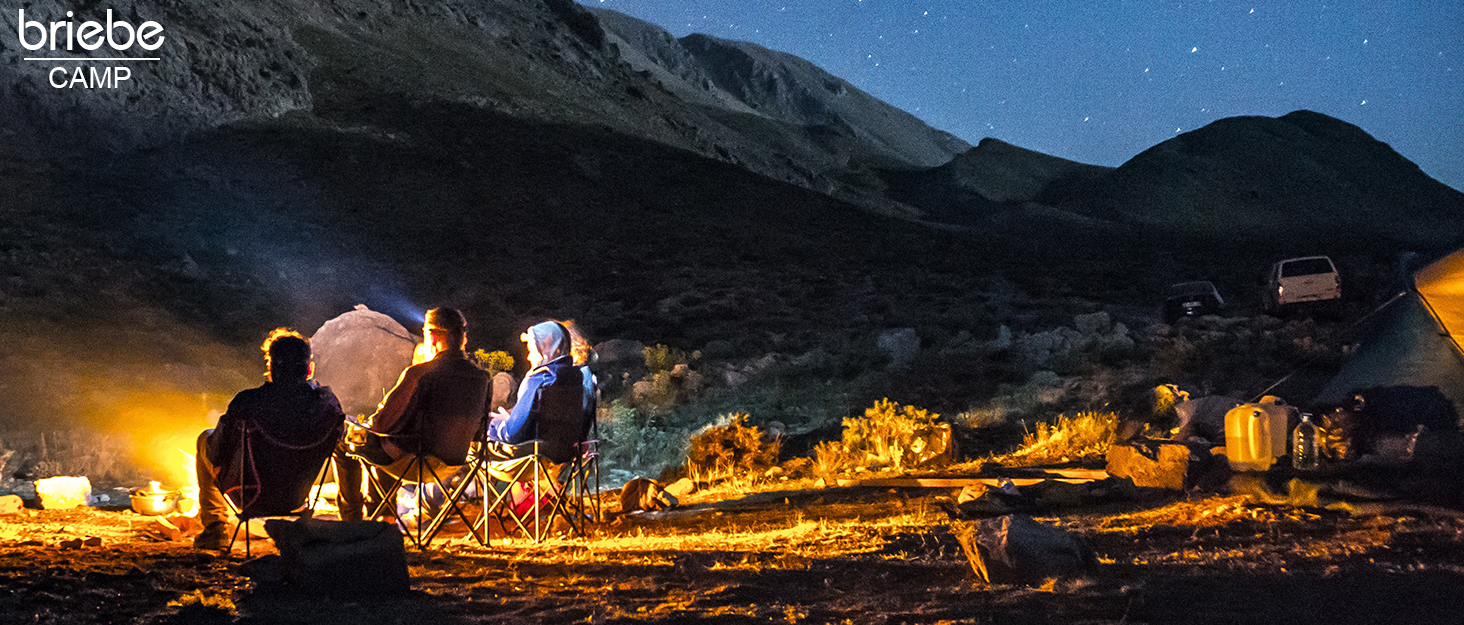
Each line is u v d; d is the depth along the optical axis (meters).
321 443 5.05
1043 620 3.75
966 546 4.61
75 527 6.07
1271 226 91.56
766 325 33.19
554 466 6.43
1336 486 6.17
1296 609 3.87
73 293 28.36
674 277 41.81
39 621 3.38
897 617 3.79
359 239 42.22
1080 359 22.38
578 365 6.67
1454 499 5.80
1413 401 6.76
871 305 36.38
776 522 6.77
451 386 5.76
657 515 7.49
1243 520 5.72
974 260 48.09
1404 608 3.88
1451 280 7.37
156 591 3.90
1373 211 100.69
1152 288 40.62
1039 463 9.84
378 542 4.11
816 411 19.06
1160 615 3.81
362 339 8.26
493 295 37.88
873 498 7.91
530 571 4.72
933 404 19.23
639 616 3.80
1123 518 6.09
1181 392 14.11
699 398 20.84
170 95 49.50
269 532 4.17
